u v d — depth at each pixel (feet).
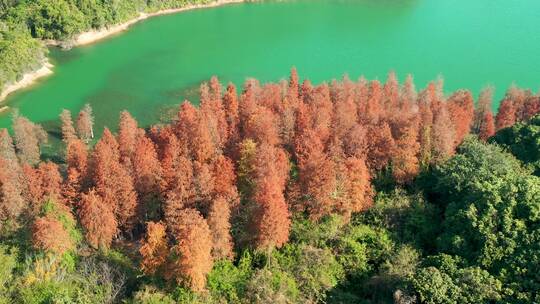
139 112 611.88
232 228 312.09
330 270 295.07
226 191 325.83
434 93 522.47
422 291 248.52
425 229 317.83
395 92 510.17
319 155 331.77
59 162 492.95
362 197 325.83
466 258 277.44
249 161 354.74
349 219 327.06
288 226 306.55
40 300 261.44
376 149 372.99
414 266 279.08
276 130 415.03
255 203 307.37
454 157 344.90
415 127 385.09
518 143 371.56
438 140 377.91
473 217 285.02
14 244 303.07
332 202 317.22
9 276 276.41
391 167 369.50
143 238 325.01
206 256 269.85
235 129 445.78
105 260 298.76
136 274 288.51
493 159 330.54
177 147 381.40
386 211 330.34
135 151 380.17
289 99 478.18
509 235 273.33
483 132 466.70
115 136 476.54
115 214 329.11
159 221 317.01
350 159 329.93
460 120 437.17
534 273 255.29
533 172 347.36
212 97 501.97
